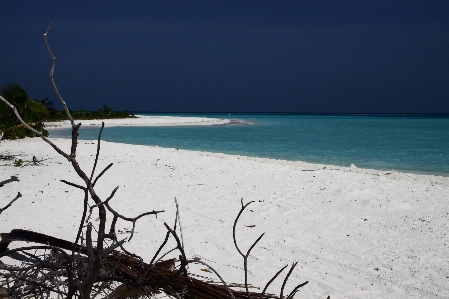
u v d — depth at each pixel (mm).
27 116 22047
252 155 17734
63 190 8695
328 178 10969
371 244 5922
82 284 2023
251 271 4828
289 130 37844
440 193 9219
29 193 8336
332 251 5621
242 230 6445
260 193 9141
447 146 21938
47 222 6367
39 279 2744
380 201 8422
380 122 65438
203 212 7438
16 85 25312
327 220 7125
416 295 4367
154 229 6277
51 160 13305
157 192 9008
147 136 29344
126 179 10383
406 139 27078
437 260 5332
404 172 13188
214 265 4938
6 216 6652
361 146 21953
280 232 6398
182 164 13266
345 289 4445
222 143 23812
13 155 14336
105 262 2914
